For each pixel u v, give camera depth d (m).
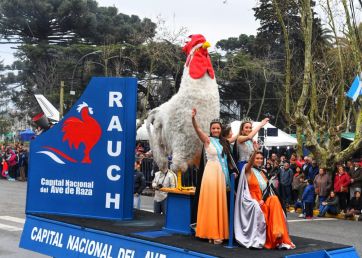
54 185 7.00
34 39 53.66
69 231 6.31
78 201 6.83
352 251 5.27
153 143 7.07
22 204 16.48
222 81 40.06
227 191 5.40
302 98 18.33
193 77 6.04
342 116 18.92
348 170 16.67
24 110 53.22
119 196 6.62
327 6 18.30
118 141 6.64
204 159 5.56
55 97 40.69
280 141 21.19
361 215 15.23
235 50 50.66
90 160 6.79
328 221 14.96
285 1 18.81
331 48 28.03
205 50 6.16
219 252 4.75
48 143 7.07
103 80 6.73
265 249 4.96
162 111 6.85
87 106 6.81
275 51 41.72
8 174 27.86
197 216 5.39
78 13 50.25
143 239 5.36
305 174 17.19
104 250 5.76
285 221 5.17
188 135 6.09
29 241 6.84
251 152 5.68
